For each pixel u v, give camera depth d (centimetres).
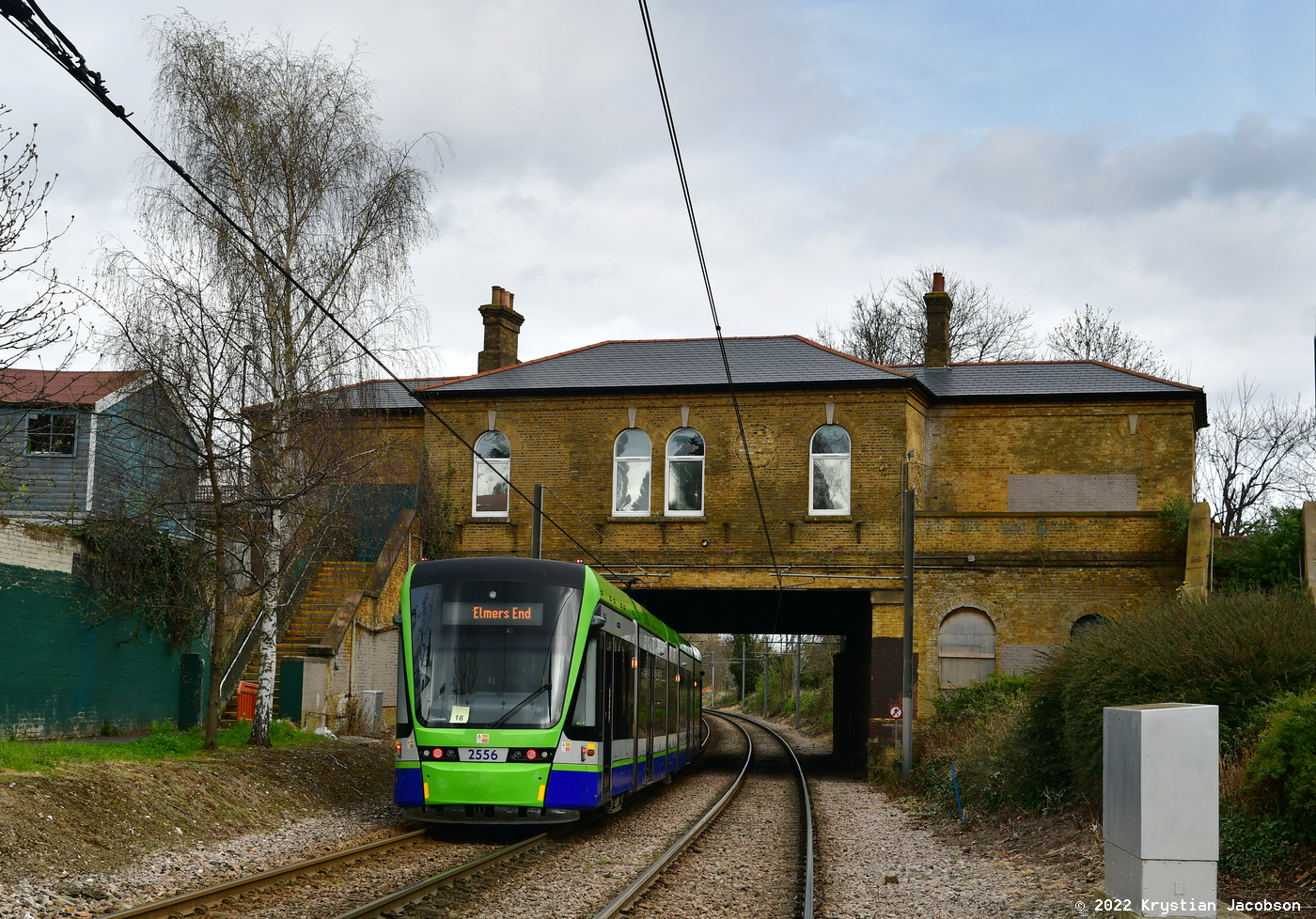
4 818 1177
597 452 2920
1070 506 2931
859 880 1304
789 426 2830
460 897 1095
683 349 3150
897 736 2616
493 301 3462
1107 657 1464
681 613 3544
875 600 2744
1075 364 3177
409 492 3002
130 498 2138
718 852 1499
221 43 1991
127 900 1072
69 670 1998
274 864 1303
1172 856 894
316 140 2012
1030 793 1680
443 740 1544
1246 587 2295
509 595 1619
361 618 2592
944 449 3005
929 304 3281
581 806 1552
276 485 1906
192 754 1792
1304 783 1024
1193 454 2902
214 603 2236
